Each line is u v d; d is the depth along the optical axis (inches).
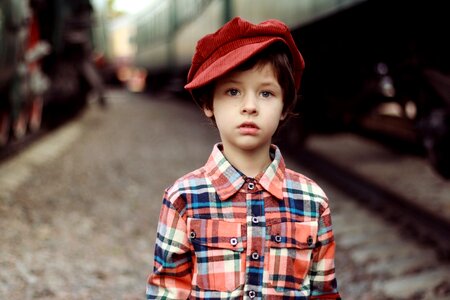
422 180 252.1
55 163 299.6
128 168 295.7
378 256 161.0
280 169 62.6
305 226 61.1
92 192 238.7
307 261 61.1
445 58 170.2
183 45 735.1
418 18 176.1
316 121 295.4
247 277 59.0
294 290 60.3
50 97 438.3
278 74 59.1
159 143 388.2
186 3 717.3
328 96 282.5
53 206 211.6
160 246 61.7
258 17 314.5
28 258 153.2
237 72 58.6
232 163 61.9
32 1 365.7
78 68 492.7
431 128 169.2
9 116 296.4
